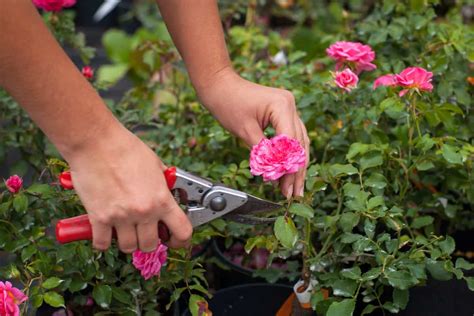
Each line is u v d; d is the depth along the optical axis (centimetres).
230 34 254
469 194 170
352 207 145
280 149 128
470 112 186
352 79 168
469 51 187
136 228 112
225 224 164
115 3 391
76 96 106
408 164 165
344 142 179
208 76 144
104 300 145
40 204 156
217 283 186
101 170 108
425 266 142
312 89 191
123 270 151
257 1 304
